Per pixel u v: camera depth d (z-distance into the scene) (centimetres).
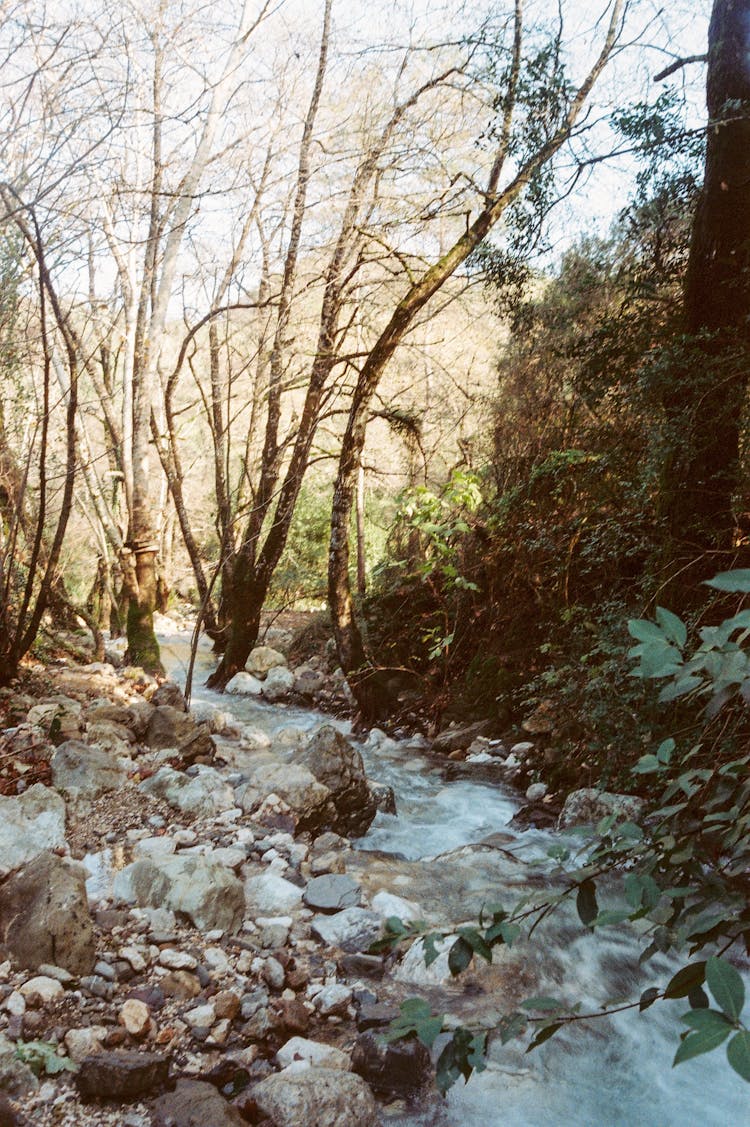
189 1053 308
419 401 1222
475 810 625
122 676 939
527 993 367
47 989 322
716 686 124
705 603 558
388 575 1098
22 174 559
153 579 1030
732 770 159
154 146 889
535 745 711
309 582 1442
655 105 578
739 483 566
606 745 564
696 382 551
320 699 995
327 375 917
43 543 1057
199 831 510
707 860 161
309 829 546
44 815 466
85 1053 297
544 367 864
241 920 404
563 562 768
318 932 404
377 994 362
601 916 148
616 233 752
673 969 389
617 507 686
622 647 566
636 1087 312
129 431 1141
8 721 667
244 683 1041
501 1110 298
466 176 756
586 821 548
